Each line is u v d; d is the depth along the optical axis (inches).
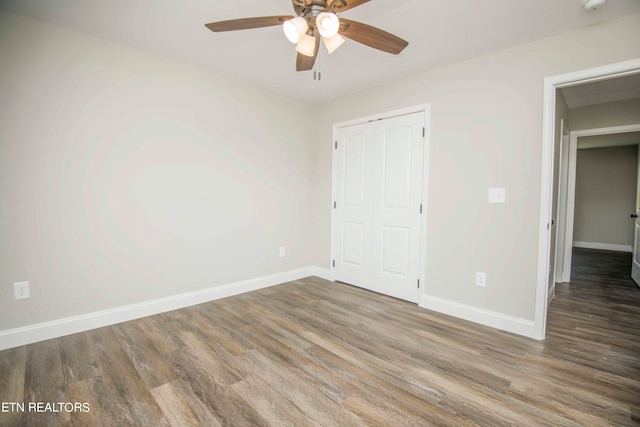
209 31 86.8
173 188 107.7
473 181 101.4
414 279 118.5
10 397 60.6
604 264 192.5
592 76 80.7
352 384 66.3
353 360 76.1
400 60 102.8
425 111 113.1
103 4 74.0
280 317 103.5
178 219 109.6
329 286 141.1
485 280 99.5
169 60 104.6
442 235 109.4
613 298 125.7
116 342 84.0
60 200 86.0
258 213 134.6
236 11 77.1
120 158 95.7
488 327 97.2
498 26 81.5
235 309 110.6
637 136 198.2
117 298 97.2
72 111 86.8
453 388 65.2
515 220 93.4
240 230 128.3
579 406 59.6
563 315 107.3
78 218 89.1
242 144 127.0
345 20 60.6
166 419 55.3
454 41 89.7
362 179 136.6
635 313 109.0
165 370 70.7
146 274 102.9
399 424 54.6
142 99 99.3
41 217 83.4
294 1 59.1
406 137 119.6
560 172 137.1
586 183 259.4
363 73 114.4
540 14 75.9
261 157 134.2
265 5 74.5
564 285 145.2
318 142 157.1
